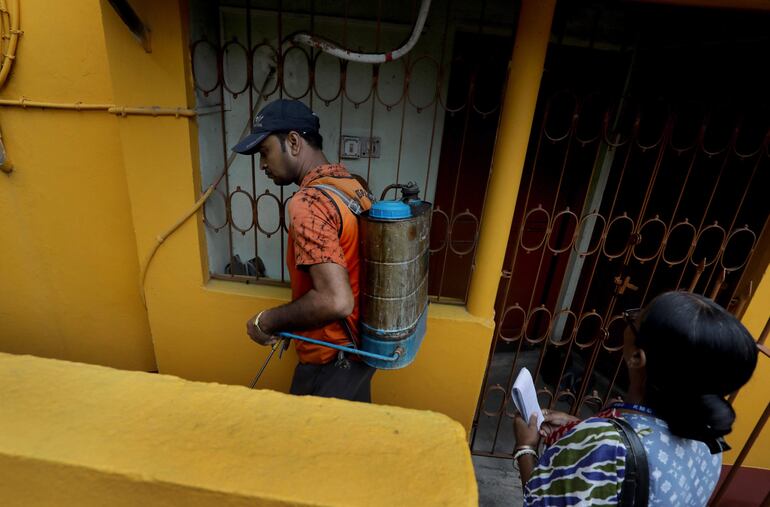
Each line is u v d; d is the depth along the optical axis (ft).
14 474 2.39
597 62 8.13
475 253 6.38
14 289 7.79
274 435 2.50
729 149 5.64
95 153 6.63
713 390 2.62
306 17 6.65
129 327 7.91
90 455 2.32
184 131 5.85
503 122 5.57
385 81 7.17
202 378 7.55
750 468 7.36
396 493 2.23
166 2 5.19
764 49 6.07
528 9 4.96
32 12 5.95
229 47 6.86
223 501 2.22
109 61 5.57
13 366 2.90
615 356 9.34
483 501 7.00
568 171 9.11
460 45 7.41
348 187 4.65
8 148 6.73
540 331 10.82
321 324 4.11
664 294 2.87
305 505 2.16
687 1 4.61
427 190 7.95
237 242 8.10
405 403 7.27
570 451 3.00
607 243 9.41
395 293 4.30
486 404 9.24
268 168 5.00
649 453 2.76
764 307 6.32
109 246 7.26
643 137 8.32
